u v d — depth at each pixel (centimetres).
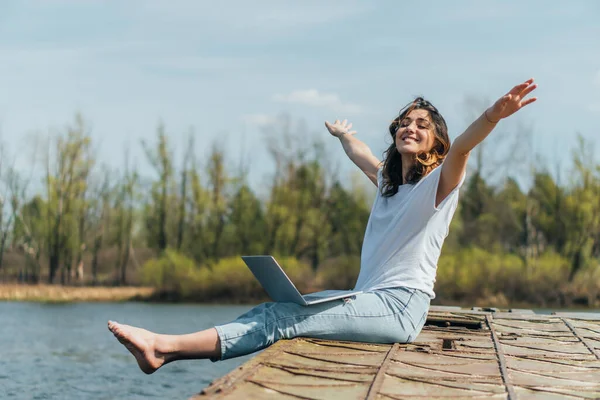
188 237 4784
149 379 1218
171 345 427
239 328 441
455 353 477
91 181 4888
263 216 4731
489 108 420
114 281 4831
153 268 4238
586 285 4059
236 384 362
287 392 354
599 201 4281
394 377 394
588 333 633
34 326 2273
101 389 1123
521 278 4012
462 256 4103
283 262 4334
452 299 3978
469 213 4591
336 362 418
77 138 4850
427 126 481
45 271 5266
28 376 1240
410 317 471
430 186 459
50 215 4794
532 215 4422
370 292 470
